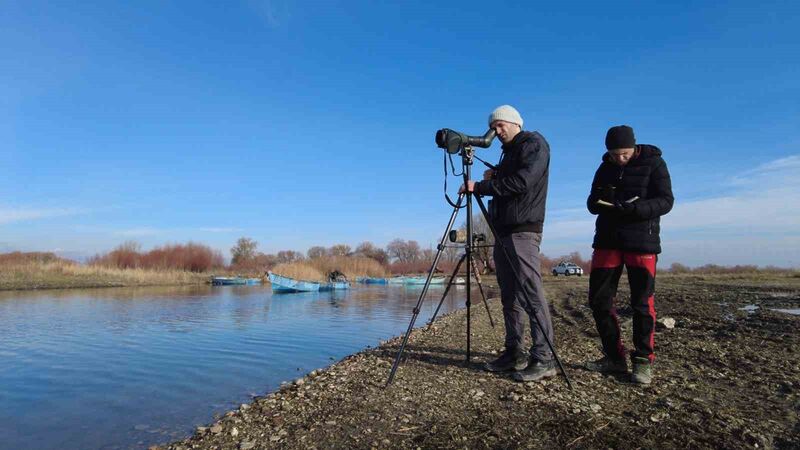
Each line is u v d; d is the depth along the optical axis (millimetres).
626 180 4160
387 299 22734
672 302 12961
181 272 41688
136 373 7082
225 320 13672
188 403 5594
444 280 39781
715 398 3783
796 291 17641
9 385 6457
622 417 3355
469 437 3070
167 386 6352
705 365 4906
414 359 5523
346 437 3199
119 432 4641
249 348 9062
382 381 4559
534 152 4176
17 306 18062
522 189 4102
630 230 4168
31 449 4219
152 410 5336
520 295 4383
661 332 7242
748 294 15984
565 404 3633
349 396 4137
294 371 7184
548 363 4375
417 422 3389
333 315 14992
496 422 3311
